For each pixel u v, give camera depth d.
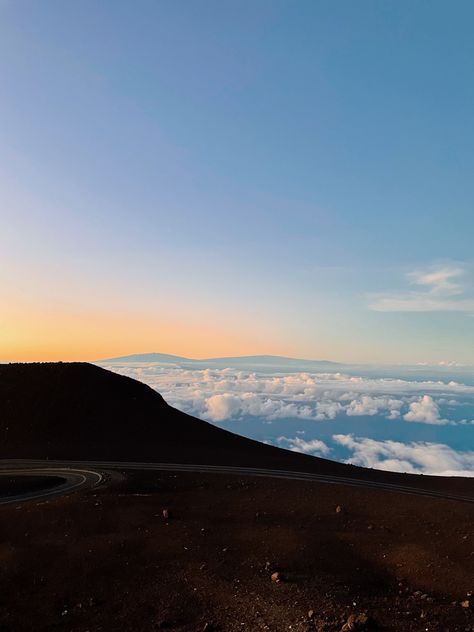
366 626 18.02
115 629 19.66
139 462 71.50
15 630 19.75
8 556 27.38
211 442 89.62
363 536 30.94
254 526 33.38
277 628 18.69
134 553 27.81
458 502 43.16
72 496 43.25
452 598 21.81
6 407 96.50
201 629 19.23
